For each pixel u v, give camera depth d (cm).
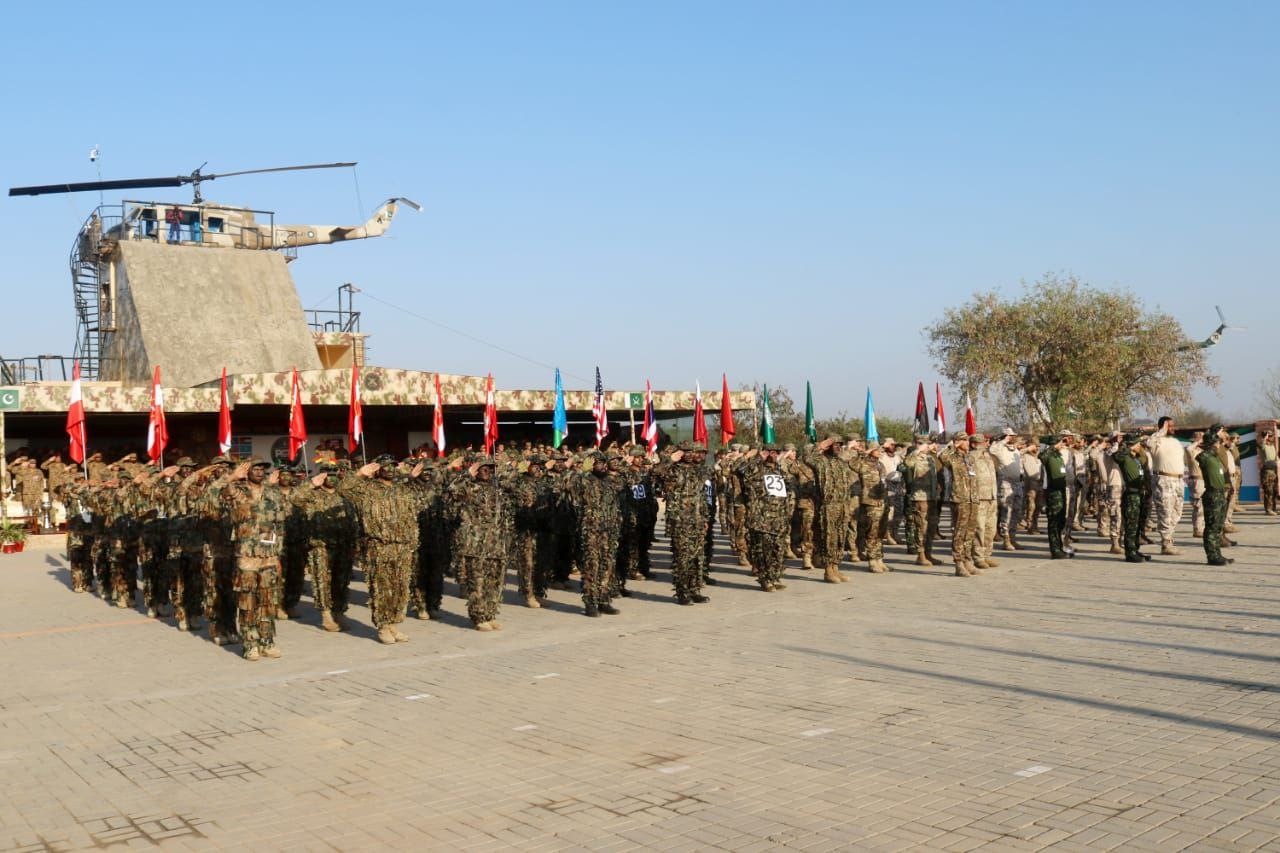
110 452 3256
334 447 2814
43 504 2844
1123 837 558
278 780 720
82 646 1312
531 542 1524
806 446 1867
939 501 1950
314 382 2719
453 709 916
